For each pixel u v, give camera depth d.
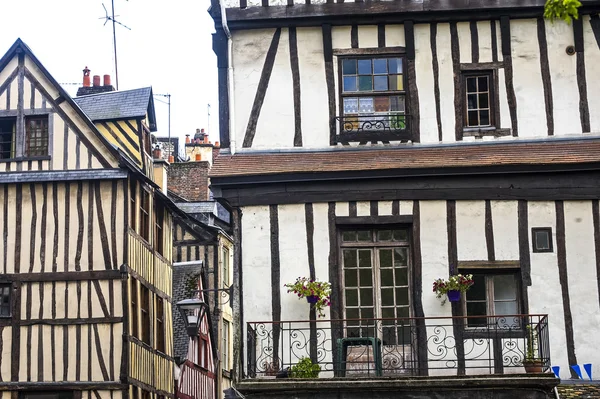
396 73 18.56
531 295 17.44
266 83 18.55
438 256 17.58
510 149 18.06
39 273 24.77
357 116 18.48
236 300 17.66
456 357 17.28
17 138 25.17
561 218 17.59
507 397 16.41
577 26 18.45
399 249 17.78
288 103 18.50
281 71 18.58
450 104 18.41
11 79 25.34
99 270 24.66
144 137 27.62
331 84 18.52
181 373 28.84
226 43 18.66
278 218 17.83
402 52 18.55
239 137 18.42
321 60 18.58
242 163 18.09
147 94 27.64
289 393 16.59
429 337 17.36
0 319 24.66
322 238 17.73
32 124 25.34
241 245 17.80
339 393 16.56
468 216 17.66
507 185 17.67
